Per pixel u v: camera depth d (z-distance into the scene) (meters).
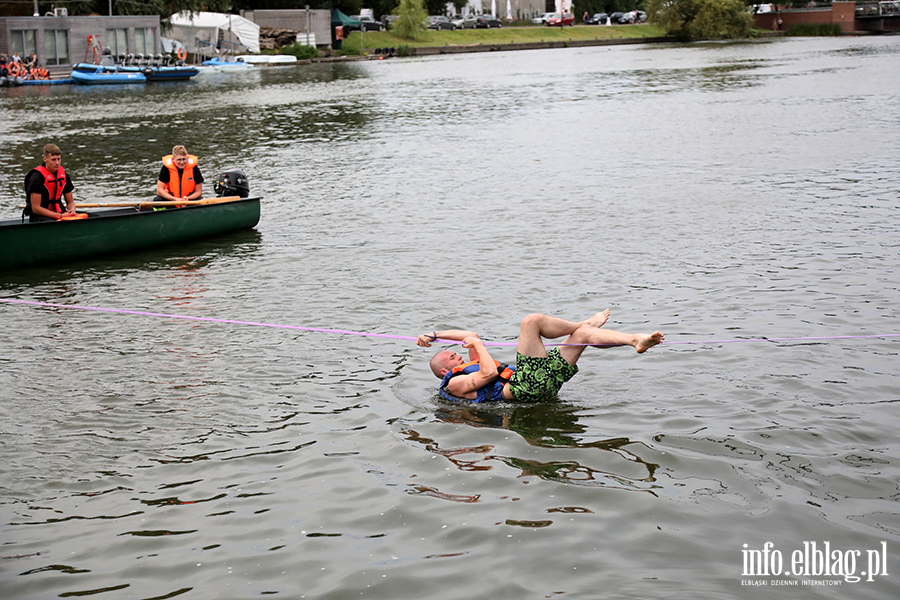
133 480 5.39
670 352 7.34
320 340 7.96
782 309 8.41
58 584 4.34
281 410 6.39
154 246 12.06
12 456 5.75
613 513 4.77
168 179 12.58
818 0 102.38
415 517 4.82
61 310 9.20
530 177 17.09
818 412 6.02
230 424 6.17
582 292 9.24
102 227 11.52
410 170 18.67
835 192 14.08
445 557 4.43
